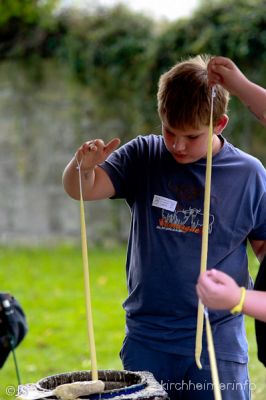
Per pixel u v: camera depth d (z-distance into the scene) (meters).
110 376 4.67
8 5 19.73
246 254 5.41
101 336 12.20
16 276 16.48
